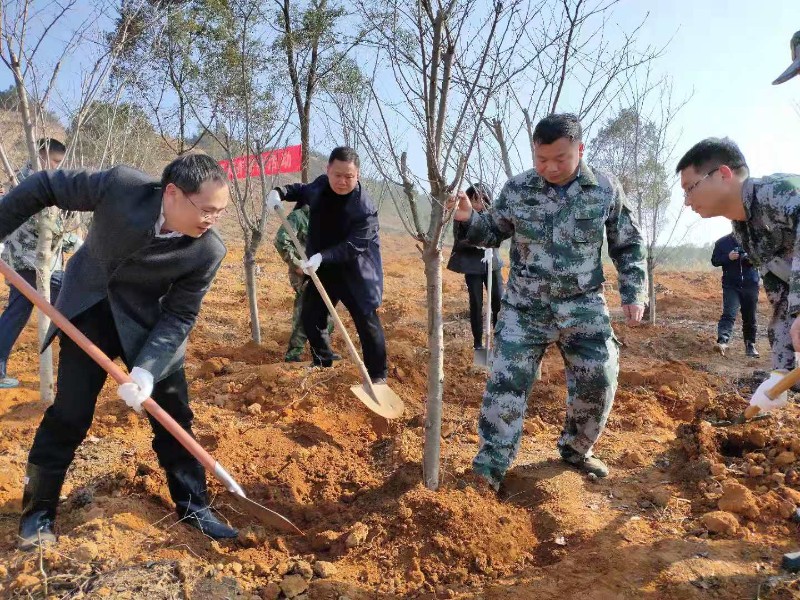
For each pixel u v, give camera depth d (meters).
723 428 4.00
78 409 2.78
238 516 3.34
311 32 7.13
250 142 6.06
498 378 3.36
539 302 3.35
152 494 3.36
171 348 2.82
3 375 5.11
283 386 4.95
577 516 3.18
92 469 3.65
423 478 3.29
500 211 3.40
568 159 3.06
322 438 4.20
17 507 3.29
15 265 5.07
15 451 3.93
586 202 3.22
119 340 2.84
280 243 5.73
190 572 2.62
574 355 3.43
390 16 3.02
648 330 7.90
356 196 4.67
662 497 3.35
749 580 2.59
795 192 2.65
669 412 4.97
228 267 13.45
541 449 4.07
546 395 5.00
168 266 2.71
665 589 2.56
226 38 5.91
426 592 2.71
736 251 6.94
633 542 2.92
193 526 3.07
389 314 9.43
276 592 2.62
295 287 5.88
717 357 6.91
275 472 3.74
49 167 4.55
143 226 2.59
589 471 3.68
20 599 2.43
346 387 4.83
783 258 2.90
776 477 3.40
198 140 6.26
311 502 3.52
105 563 2.64
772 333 3.27
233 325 8.13
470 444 4.09
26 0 4.21
